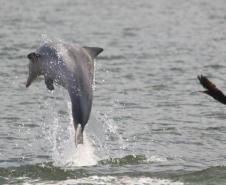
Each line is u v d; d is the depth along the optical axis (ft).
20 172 163.73
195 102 235.40
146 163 171.01
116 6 581.12
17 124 206.28
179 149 183.32
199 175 161.27
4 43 354.74
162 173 162.61
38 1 602.44
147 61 312.71
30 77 155.53
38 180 158.20
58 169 165.78
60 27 435.12
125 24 458.91
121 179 157.99
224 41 380.78
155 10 554.46
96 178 158.71
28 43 358.02
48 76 153.58
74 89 150.61
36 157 175.94
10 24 439.22
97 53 157.38
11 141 189.57
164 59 318.24
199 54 333.62
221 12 537.24
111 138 192.85
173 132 198.90
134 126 205.46
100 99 238.89
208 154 179.01
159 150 182.19
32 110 223.10
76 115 150.00
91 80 153.17
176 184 155.12
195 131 199.82
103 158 174.91
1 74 276.41
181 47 356.38
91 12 532.73
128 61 312.09
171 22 472.44
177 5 591.78
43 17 487.20
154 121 211.00
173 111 223.71
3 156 176.45
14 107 226.38
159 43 370.53
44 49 154.30
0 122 207.92
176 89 255.91
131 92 250.57
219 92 132.16
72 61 152.35
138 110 224.74
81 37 393.50
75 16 501.56
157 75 280.51
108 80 270.26
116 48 350.43
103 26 446.19
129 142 189.16
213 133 198.08
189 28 439.63
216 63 308.19
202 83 133.08
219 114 219.61
